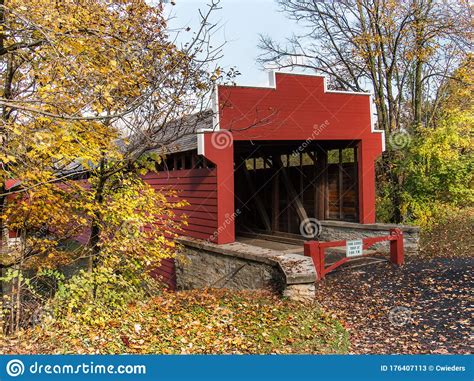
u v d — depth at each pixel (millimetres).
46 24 6336
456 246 12617
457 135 13875
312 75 12141
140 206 8734
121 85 7082
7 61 7664
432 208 14484
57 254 8750
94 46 7016
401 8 16859
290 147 14898
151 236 9156
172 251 11484
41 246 8188
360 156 13039
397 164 15422
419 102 18219
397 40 17297
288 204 15445
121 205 8078
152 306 8148
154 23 8344
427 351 5902
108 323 6953
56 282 8172
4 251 8242
